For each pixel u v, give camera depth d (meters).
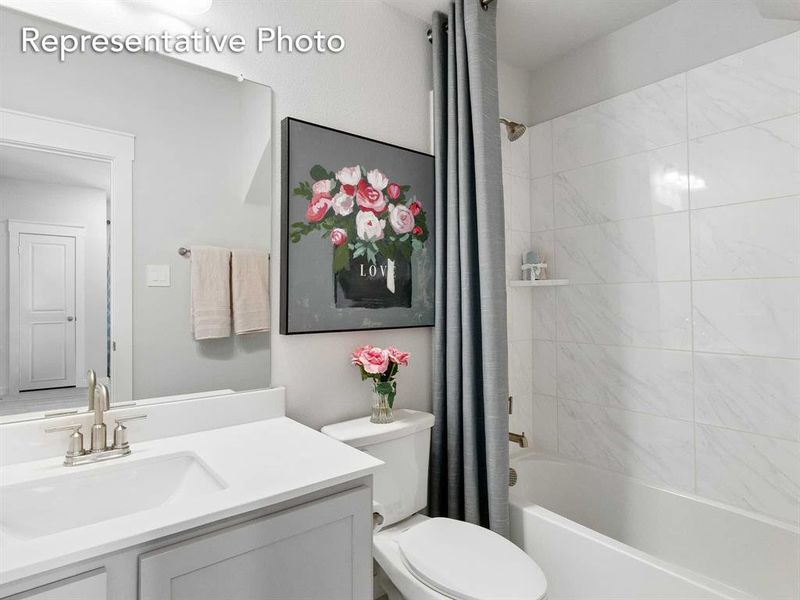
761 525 1.61
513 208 2.39
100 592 0.72
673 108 1.91
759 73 1.68
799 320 1.59
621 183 2.09
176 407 1.32
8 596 0.65
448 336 1.84
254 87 1.50
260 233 1.51
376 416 1.64
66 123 1.17
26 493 0.96
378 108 1.83
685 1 1.90
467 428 1.74
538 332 2.45
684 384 1.88
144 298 1.29
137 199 1.27
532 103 2.50
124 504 1.07
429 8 1.90
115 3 1.25
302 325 1.58
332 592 1.00
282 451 1.17
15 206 1.10
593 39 2.21
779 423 1.63
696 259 1.84
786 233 1.61
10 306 1.09
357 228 1.73
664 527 1.87
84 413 1.18
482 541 1.44
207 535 0.83
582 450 2.24
